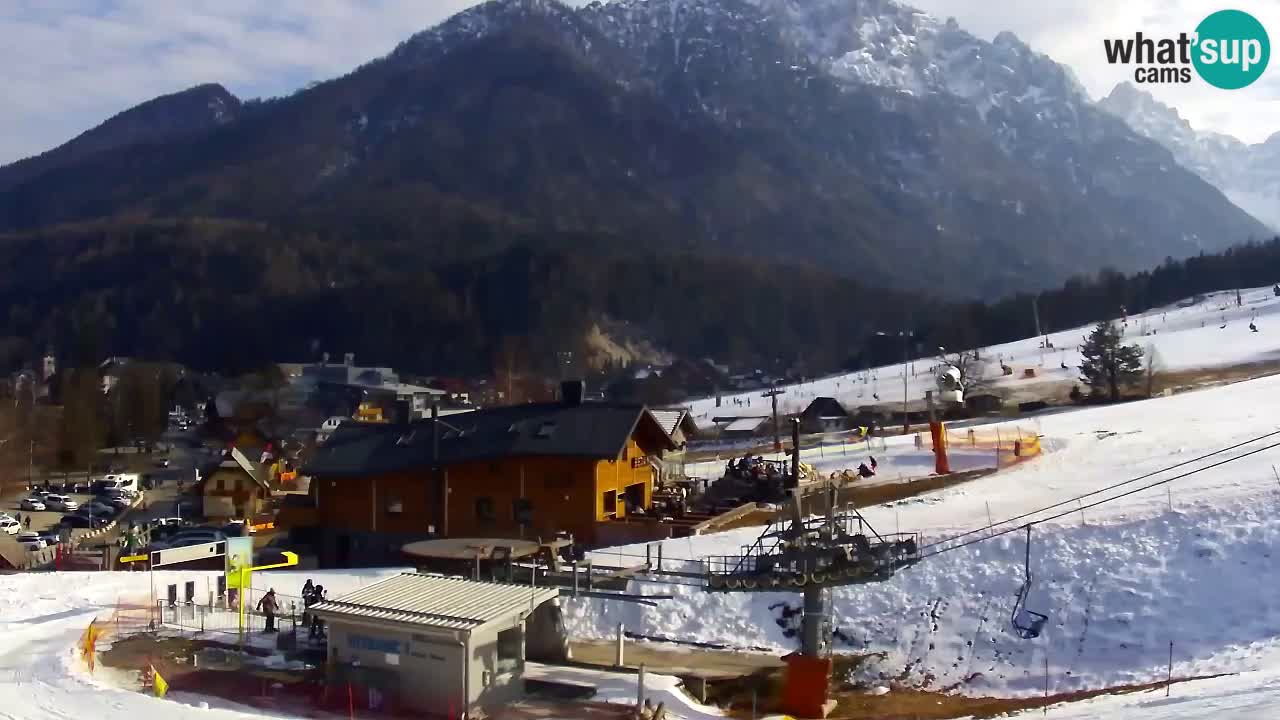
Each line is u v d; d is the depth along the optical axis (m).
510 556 32.78
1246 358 111.56
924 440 67.69
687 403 167.25
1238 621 30.08
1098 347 98.19
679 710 26.59
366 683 26.55
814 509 45.72
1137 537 35.12
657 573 32.78
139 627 33.25
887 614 34.09
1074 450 54.34
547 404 51.66
